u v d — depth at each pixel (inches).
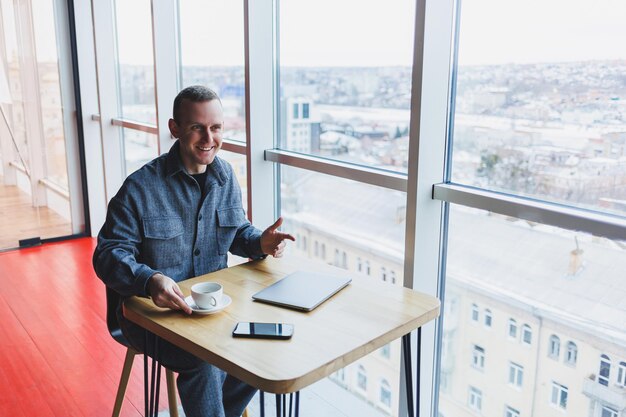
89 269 164.2
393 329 55.9
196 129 68.7
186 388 68.0
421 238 76.2
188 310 58.4
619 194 57.9
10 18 172.2
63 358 112.9
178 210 71.3
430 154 74.2
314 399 97.8
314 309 60.1
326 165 94.0
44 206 187.3
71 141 188.7
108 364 110.9
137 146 173.5
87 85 185.5
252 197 109.0
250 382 47.5
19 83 176.6
